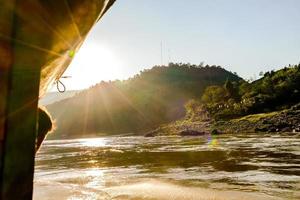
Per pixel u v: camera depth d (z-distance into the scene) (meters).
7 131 2.07
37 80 2.27
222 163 15.43
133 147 33.84
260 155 18.55
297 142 28.16
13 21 2.06
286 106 78.75
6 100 2.07
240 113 84.06
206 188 9.16
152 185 9.80
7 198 2.03
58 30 2.40
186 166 14.83
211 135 56.44
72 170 15.25
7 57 2.08
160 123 188.12
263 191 8.58
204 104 109.38
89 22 2.68
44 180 11.57
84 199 7.99
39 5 2.15
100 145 44.50
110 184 10.27
